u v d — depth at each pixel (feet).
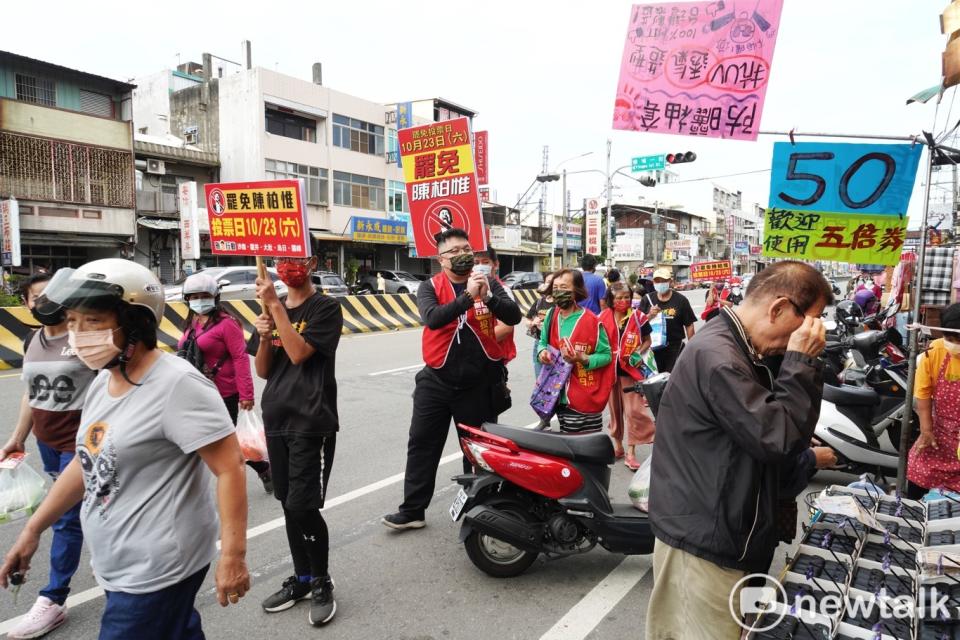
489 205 131.44
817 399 5.70
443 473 16.57
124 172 70.85
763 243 13.46
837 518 8.38
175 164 82.12
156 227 75.51
